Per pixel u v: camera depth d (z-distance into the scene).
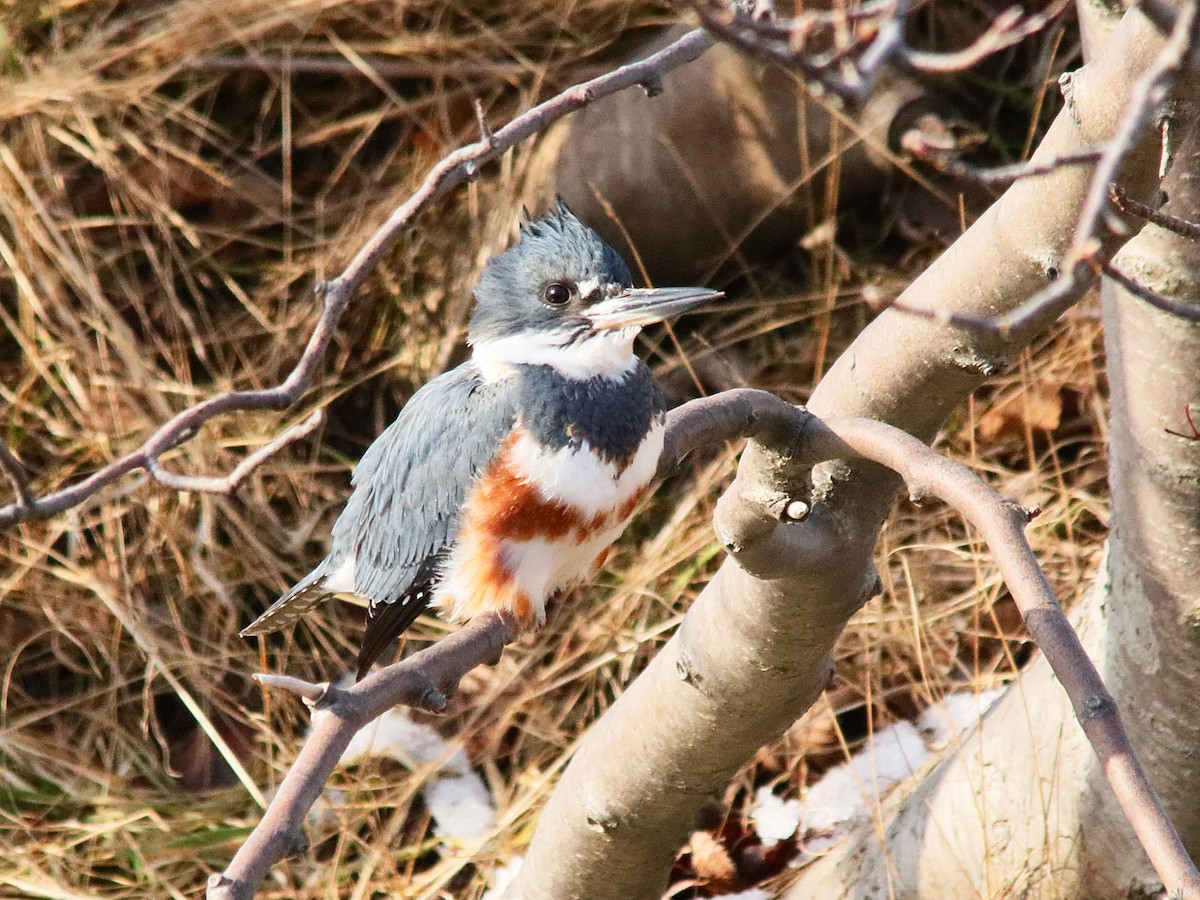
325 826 9.54
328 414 11.62
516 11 12.41
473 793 9.71
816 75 3.09
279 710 10.32
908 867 7.11
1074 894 6.40
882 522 6.16
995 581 10.02
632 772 6.94
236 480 5.01
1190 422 5.59
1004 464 10.82
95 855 9.44
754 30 3.50
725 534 5.87
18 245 11.55
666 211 11.48
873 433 5.19
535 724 9.99
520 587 6.80
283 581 10.90
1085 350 10.77
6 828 9.54
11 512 4.67
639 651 10.24
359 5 12.28
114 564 10.77
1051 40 11.56
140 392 11.43
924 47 11.54
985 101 11.70
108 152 11.95
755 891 8.67
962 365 5.64
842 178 11.47
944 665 9.81
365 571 7.41
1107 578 6.39
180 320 11.77
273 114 12.44
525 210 7.47
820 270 11.69
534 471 6.59
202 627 10.68
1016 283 5.31
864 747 9.36
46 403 11.42
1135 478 5.86
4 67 12.20
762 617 6.23
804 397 11.14
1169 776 6.08
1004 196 5.28
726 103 11.09
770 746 9.50
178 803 9.80
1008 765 6.70
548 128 11.94
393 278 11.89
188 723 10.34
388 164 12.33
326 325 5.49
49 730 10.26
